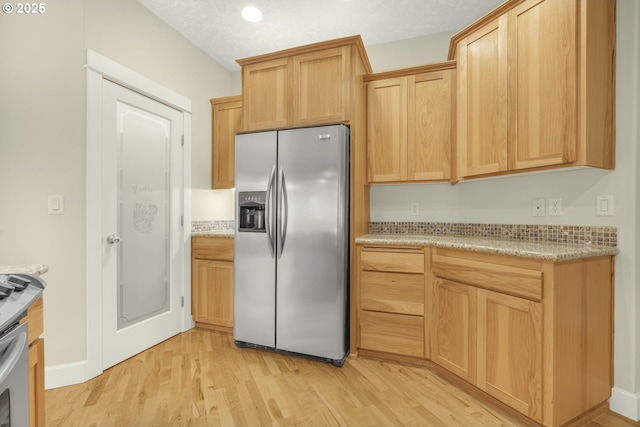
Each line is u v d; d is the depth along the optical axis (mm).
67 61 1877
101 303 2010
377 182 2461
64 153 1868
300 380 1897
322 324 2100
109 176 2090
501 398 1560
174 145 2643
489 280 1615
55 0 1862
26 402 840
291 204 2164
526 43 1714
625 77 1597
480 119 1968
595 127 1552
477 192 2373
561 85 1574
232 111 3029
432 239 2094
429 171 2318
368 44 2891
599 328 1562
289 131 2174
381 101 2428
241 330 2312
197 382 1873
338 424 1497
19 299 807
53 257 1835
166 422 1506
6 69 1764
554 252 1397
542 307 1402
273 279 2215
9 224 1756
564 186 1845
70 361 1864
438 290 1942
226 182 3035
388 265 2096
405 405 1646
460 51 2113
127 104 2229
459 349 1792
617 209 1621
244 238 2299
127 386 1828
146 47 2389
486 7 2383
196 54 2926
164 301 2541
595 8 1546
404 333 2070
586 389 1506
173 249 2621
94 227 1962
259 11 2445
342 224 2080
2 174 1748
